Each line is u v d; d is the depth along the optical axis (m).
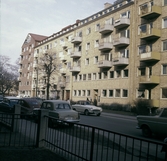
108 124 16.41
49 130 7.04
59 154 6.28
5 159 5.50
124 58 34.28
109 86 38.09
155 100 28.75
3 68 63.53
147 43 31.42
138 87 32.06
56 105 13.80
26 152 6.30
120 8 37.19
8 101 18.08
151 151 7.42
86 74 44.97
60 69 54.66
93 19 44.00
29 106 16.47
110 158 6.30
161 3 30.02
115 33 37.91
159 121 10.58
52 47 61.91
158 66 29.61
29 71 75.50
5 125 8.95
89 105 24.78
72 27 53.97
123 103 34.59
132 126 16.06
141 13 32.28
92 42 44.06
